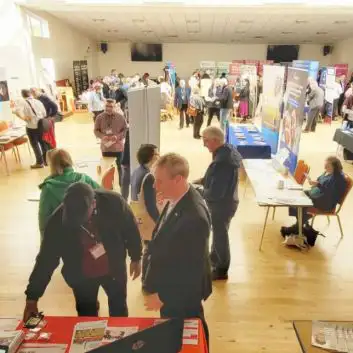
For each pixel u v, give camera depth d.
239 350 2.31
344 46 16.81
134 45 19.09
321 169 6.35
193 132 8.88
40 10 10.05
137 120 3.82
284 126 4.66
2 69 7.32
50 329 1.46
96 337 1.41
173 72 13.48
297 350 2.32
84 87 14.47
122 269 1.88
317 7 8.57
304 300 2.82
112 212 1.76
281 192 3.46
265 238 3.84
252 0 8.49
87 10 9.27
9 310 2.69
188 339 1.35
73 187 1.64
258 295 2.88
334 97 11.02
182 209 1.51
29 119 5.96
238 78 11.93
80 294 1.88
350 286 3.02
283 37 16.33
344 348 1.57
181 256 1.50
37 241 3.76
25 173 6.04
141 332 1.23
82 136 8.80
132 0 8.67
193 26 12.98
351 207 4.68
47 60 11.18
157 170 1.52
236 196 2.80
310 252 3.56
